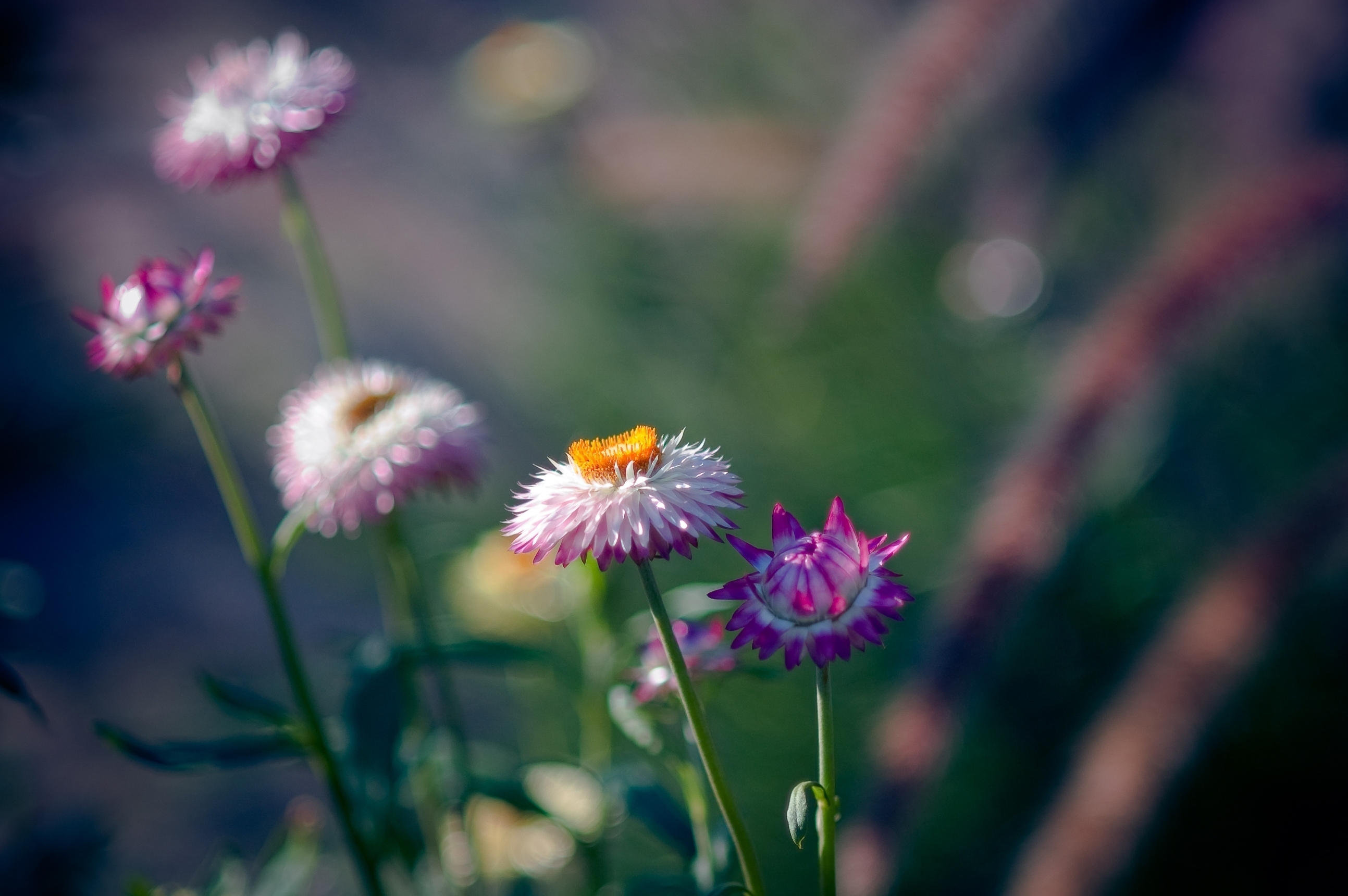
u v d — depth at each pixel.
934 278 1.18
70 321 2.19
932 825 0.96
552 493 0.55
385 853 0.67
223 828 1.32
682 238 1.33
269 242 2.17
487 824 0.72
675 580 1.09
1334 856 0.89
